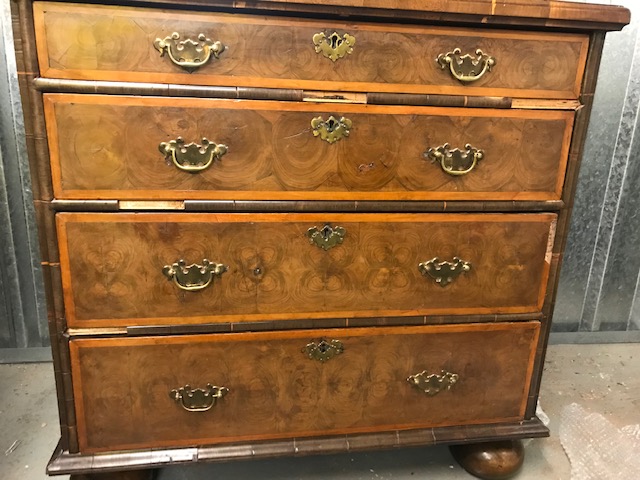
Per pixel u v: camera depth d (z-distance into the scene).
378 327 1.03
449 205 0.98
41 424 1.28
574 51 0.94
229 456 1.02
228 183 0.90
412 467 1.20
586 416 1.35
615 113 1.54
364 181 0.94
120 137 0.85
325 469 1.18
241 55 0.85
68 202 0.87
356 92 0.90
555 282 1.07
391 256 0.99
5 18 1.28
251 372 1.01
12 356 1.53
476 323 1.06
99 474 1.03
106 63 0.82
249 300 0.97
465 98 0.93
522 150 0.97
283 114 0.89
